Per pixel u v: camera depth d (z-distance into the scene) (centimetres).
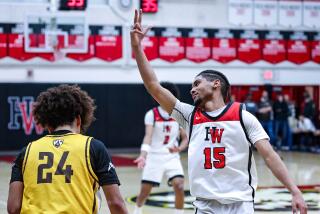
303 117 2131
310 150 2142
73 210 338
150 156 869
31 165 349
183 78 2131
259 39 2198
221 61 2166
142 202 884
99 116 2067
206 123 438
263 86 2236
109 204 349
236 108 437
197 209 439
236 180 429
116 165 1677
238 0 2170
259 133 427
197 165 436
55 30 1983
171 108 455
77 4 1988
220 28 2159
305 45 2238
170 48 2116
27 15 1959
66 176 344
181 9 2122
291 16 2222
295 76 2234
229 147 430
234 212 427
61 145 352
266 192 1192
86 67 2044
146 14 2091
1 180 1337
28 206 344
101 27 2048
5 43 1973
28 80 2000
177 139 880
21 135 2003
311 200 1089
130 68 2083
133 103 2098
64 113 360
